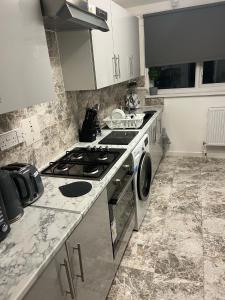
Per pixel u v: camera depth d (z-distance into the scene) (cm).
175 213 257
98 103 288
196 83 374
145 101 394
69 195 139
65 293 113
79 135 243
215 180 317
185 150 401
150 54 367
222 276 179
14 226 116
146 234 229
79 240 122
